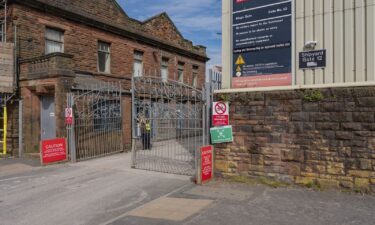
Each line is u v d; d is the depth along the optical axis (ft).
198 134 34.55
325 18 26.13
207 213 21.24
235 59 30.01
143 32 72.90
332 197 23.91
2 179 33.50
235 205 22.71
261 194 25.23
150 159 41.83
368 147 24.13
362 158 24.32
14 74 47.01
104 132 48.29
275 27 28.12
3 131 47.93
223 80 30.63
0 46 45.47
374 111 23.93
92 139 46.11
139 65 72.79
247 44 29.40
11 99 47.24
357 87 24.47
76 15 56.34
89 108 45.98
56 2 53.26
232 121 29.43
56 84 43.45
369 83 24.04
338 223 18.93
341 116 25.03
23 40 48.65
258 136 28.30
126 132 52.47
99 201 25.27
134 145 38.19
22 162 42.73
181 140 45.47
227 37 30.45
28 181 32.45
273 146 27.66
